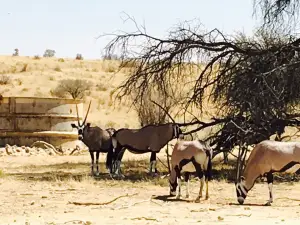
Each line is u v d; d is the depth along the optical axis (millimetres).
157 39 22953
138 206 14414
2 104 37312
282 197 16469
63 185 19438
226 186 19234
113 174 22156
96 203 14820
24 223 11852
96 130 22766
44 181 20625
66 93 66625
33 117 37125
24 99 37219
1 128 37250
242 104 22344
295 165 14797
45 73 77688
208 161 15461
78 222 11836
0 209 13953
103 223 11758
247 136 22188
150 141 22172
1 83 70688
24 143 36938
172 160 15828
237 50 22672
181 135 16281
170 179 16062
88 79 75625
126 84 23156
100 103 63906
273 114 22375
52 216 12797
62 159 32688
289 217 12648
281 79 21781
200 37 23016
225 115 24672
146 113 29406
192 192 17469
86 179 20812
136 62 23062
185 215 12875
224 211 13523
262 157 14938
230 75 22703
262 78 21656
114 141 22312
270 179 14953
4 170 25797
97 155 22875
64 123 37656
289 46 22297
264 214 13062
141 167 26984
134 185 19469
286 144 14969
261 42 24750
